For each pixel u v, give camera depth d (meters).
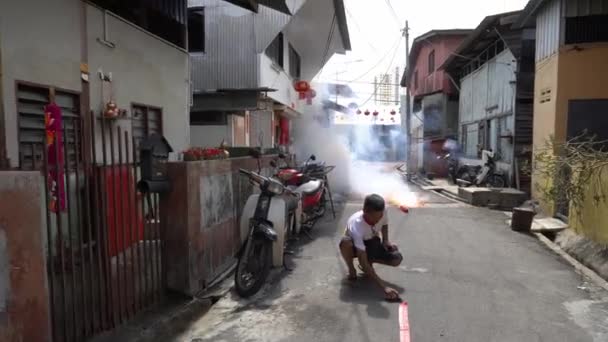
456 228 9.07
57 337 3.40
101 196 3.82
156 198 4.65
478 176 15.05
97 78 6.33
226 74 13.56
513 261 6.58
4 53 4.75
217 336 4.12
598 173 6.89
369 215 5.19
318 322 4.36
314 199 8.17
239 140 14.46
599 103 10.05
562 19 10.12
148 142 4.45
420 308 4.69
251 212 5.81
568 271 6.09
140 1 7.55
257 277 5.03
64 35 5.66
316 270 6.03
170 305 4.64
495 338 4.02
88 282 3.74
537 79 11.59
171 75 8.73
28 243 2.86
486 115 17.58
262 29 13.38
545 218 9.61
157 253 4.64
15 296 2.78
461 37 24.59
